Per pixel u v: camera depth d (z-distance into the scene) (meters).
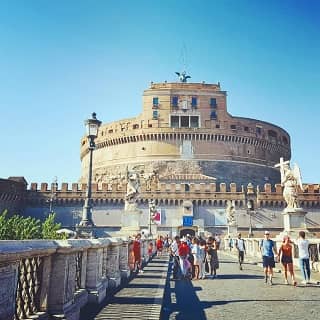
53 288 5.70
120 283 12.24
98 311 7.41
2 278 3.79
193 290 12.45
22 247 4.28
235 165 87.31
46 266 5.54
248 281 15.05
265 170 91.94
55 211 72.06
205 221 71.69
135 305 8.12
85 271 8.20
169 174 84.00
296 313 8.37
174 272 16.00
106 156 94.81
